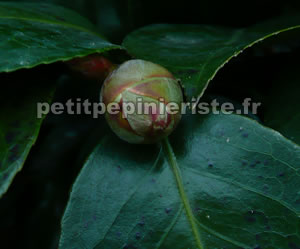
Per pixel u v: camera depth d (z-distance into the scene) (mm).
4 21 177
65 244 171
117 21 227
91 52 170
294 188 171
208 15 214
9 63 164
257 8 214
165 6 212
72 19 196
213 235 171
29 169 240
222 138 176
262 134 175
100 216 173
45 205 239
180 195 173
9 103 176
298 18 200
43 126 237
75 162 227
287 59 199
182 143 177
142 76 164
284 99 192
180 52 180
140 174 175
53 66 182
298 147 173
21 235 240
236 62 198
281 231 169
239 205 172
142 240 171
